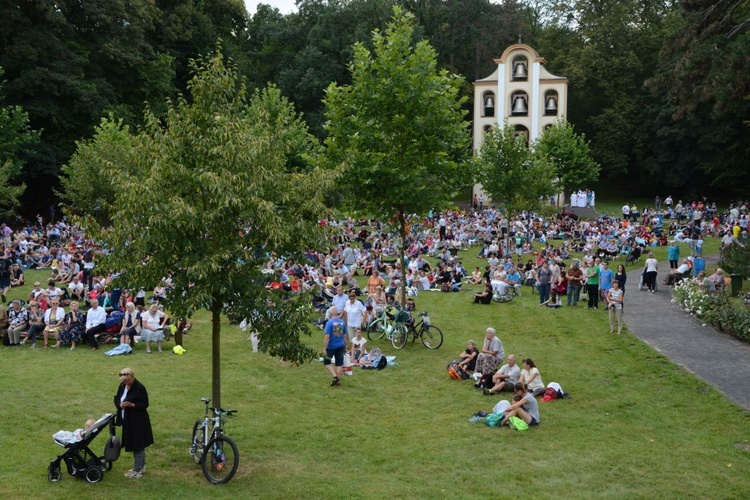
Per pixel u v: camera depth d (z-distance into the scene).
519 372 15.67
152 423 12.98
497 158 37.50
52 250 31.89
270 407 14.25
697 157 63.84
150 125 11.46
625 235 38.28
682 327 21.64
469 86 73.25
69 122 47.38
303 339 20.56
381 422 13.52
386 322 20.48
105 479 10.59
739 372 16.64
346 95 20.77
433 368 17.61
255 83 69.12
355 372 17.12
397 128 20.41
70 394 14.52
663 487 10.55
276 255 11.53
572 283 25.59
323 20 70.12
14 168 39.22
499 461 11.59
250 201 10.70
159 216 10.41
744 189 62.31
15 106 43.59
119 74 51.53
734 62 25.98
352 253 33.34
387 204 20.70
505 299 26.64
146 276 10.91
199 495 10.09
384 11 71.19
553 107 64.69
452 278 30.12
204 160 11.20
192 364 17.41
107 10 48.28
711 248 40.53
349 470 11.20
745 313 20.52
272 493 10.25
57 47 45.47
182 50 59.34
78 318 19.31
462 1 75.00
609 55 69.81
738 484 10.66
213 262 10.38
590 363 17.89
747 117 57.72
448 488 10.52
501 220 46.56
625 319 22.92
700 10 29.41
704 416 13.83
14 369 16.53
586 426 13.34
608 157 67.06
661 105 65.56
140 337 19.12
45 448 11.66
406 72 20.23
